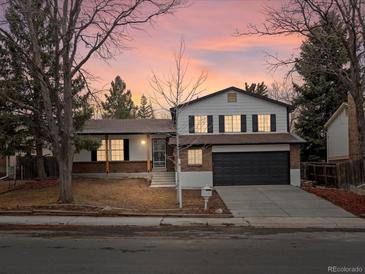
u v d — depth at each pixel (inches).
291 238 523.8
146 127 1321.4
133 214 720.3
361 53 791.1
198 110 1251.2
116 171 1312.7
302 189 1057.5
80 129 1148.5
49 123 810.8
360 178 1051.3
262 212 761.6
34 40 799.7
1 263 372.8
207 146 1171.9
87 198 890.7
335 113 1498.5
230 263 376.2
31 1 815.7
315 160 1659.7
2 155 1133.7
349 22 773.9
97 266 361.4
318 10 784.3
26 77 1077.8
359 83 800.3
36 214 722.2
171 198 929.5
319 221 674.8
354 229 610.5
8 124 1084.5
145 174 1316.4
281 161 1187.3
